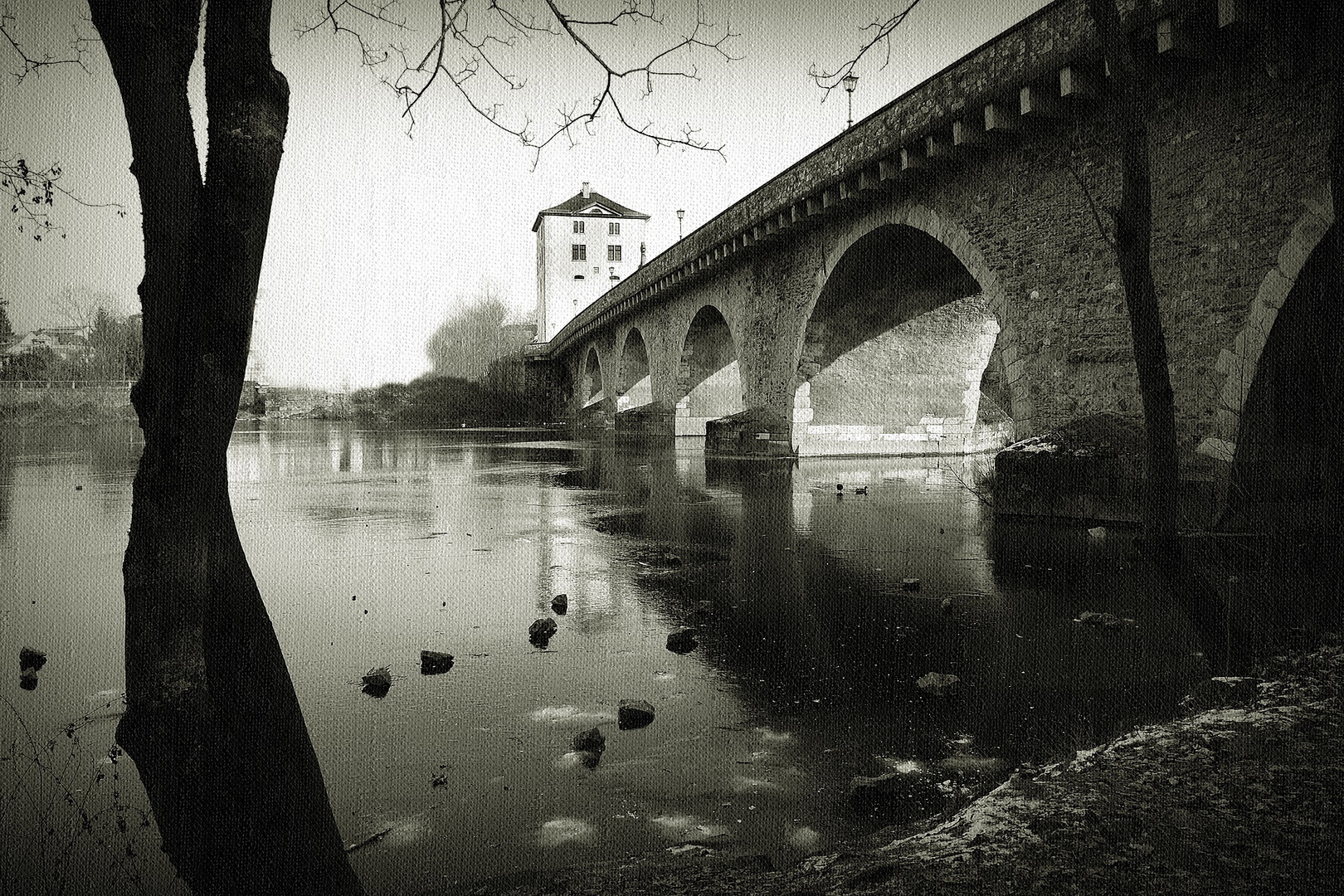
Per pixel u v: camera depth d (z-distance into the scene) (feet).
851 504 50.21
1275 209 31.32
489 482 66.85
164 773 7.16
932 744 14.88
